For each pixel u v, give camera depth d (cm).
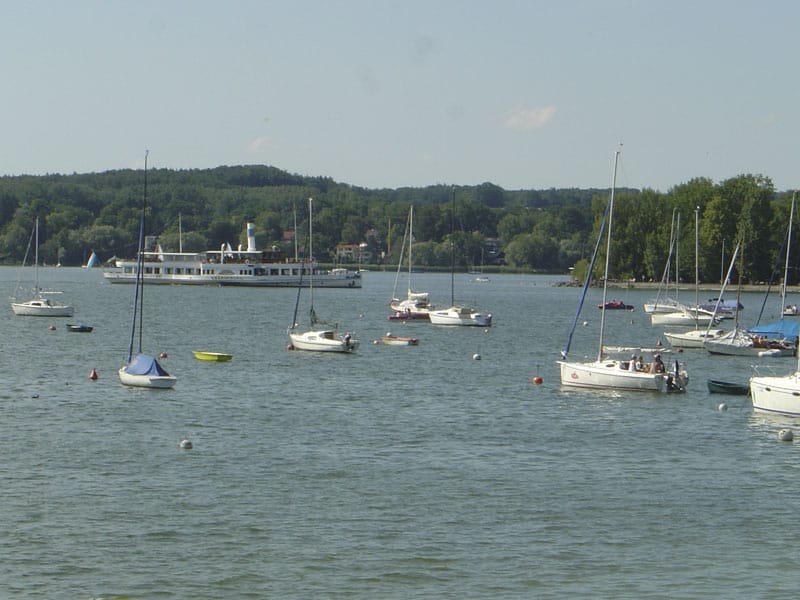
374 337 17762
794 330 15562
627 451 8219
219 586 5369
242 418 9356
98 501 6619
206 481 7119
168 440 8350
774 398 9700
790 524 6412
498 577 5531
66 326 18175
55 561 5634
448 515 6469
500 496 6881
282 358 14025
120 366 12900
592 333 19675
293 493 6869
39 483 6994
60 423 8962
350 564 5666
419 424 9212
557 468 7638
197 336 17250
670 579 5538
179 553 5772
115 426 8875
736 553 5919
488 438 8650
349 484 7106
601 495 6944
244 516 6378
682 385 11044
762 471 7631
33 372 12250
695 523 6406
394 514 6469
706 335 15988
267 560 5697
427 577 5516
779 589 5434
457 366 13475
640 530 6262
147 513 6406
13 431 8600
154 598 5222
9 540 5906
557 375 12581
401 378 12188
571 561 5762
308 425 9088
